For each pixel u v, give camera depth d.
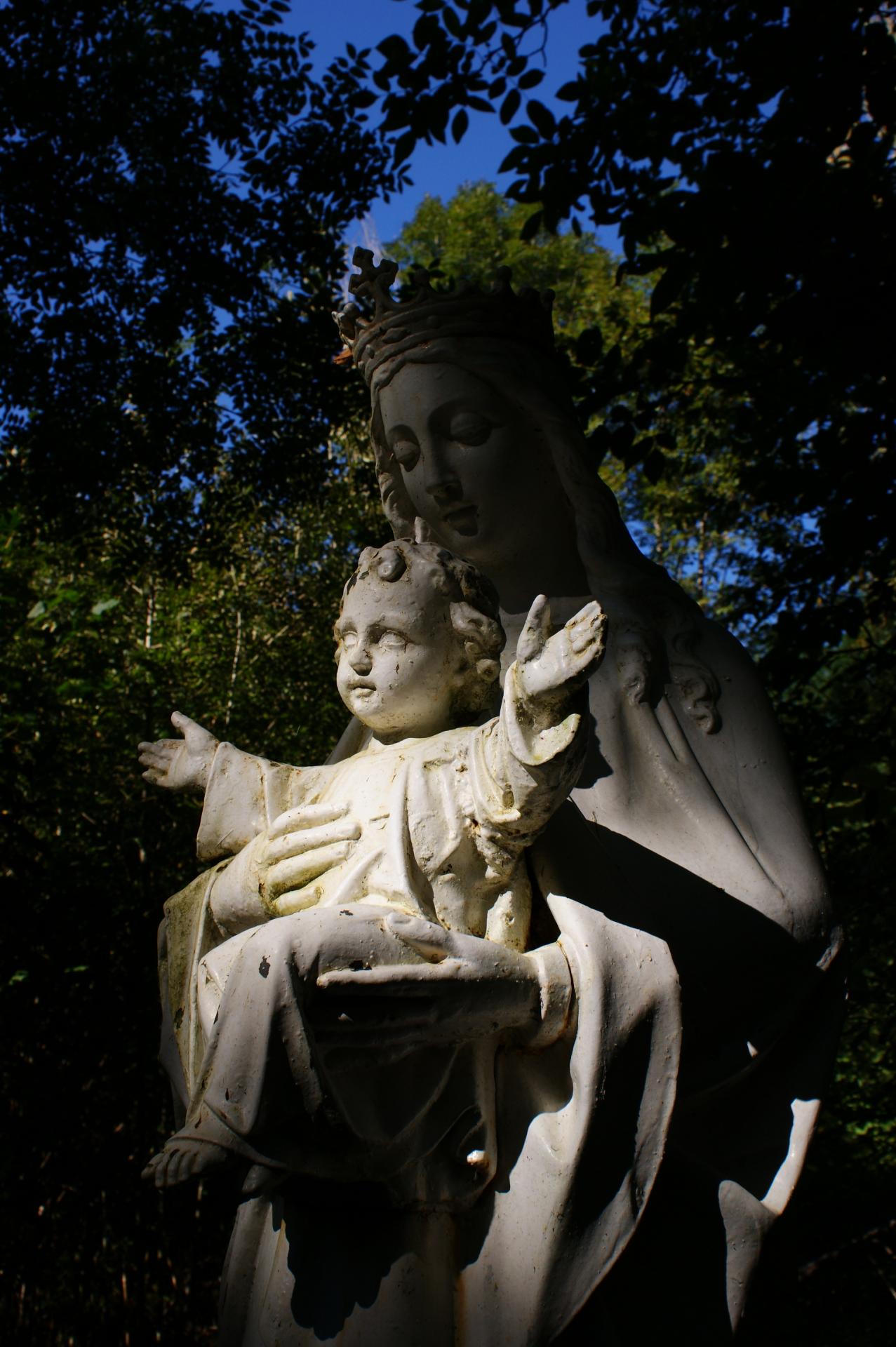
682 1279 1.94
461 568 2.11
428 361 2.70
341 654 2.13
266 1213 1.93
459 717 2.13
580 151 5.97
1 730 8.01
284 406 10.12
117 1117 7.46
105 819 8.56
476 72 6.09
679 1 6.01
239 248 9.55
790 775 2.44
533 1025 1.82
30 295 9.33
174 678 10.55
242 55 9.05
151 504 10.38
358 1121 1.69
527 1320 1.76
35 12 8.45
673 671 2.50
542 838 2.04
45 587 10.81
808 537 7.50
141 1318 7.14
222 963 1.89
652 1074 1.84
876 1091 8.35
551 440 2.70
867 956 7.04
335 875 1.89
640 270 5.73
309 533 13.54
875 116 5.17
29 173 8.81
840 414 6.59
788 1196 2.04
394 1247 1.80
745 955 2.17
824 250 5.42
